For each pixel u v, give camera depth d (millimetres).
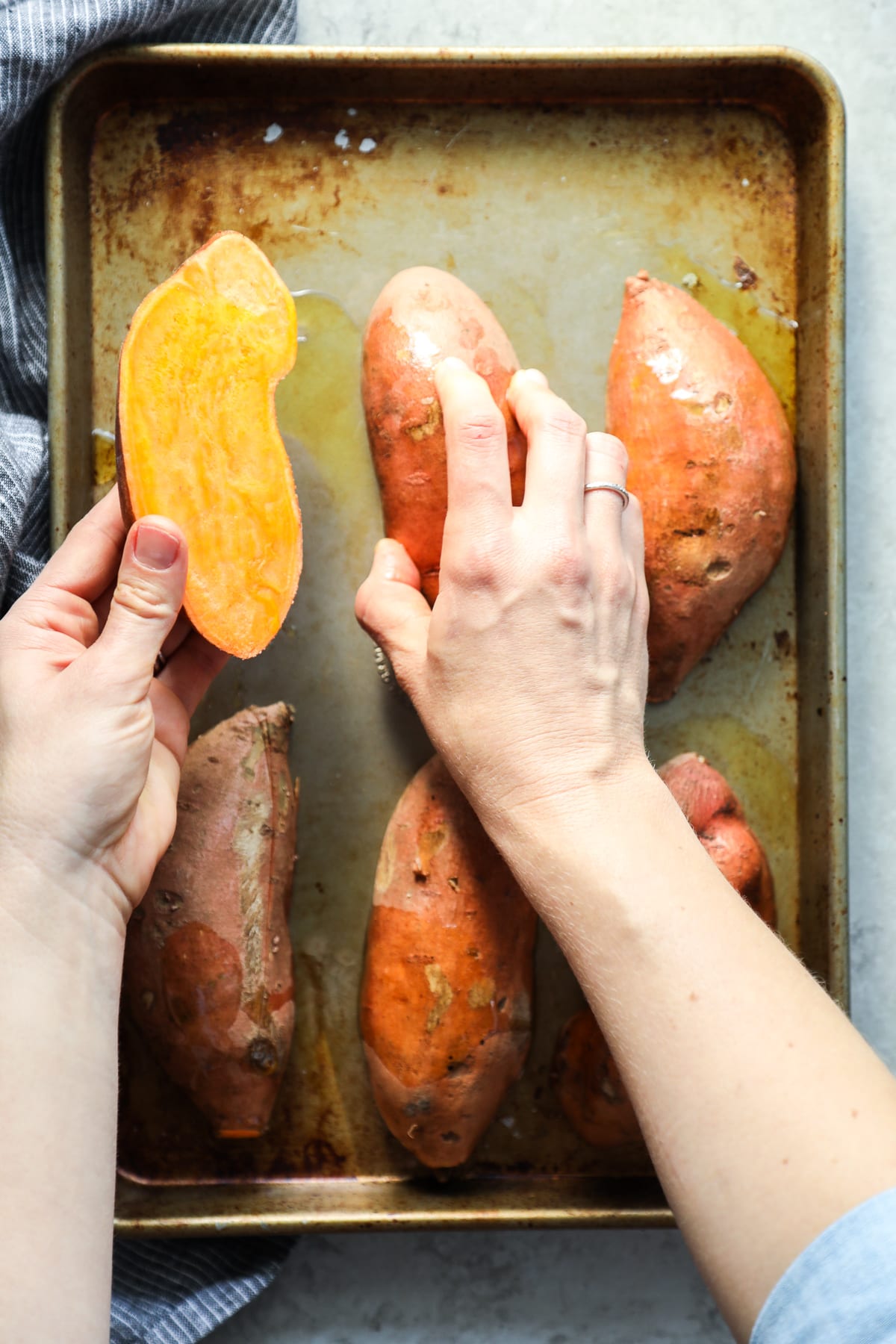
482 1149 689
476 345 667
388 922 668
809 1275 495
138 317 606
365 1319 702
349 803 697
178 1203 672
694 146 705
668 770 684
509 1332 702
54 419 674
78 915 558
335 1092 690
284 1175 687
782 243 705
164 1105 688
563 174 704
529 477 605
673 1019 531
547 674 586
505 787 584
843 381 684
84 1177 530
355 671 699
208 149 698
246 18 700
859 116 728
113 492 689
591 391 703
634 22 722
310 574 700
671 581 677
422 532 668
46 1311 512
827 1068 517
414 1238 707
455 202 703
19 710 572
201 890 664
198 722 696
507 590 589
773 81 691
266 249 700
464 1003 657
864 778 728
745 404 678
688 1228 517
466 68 683
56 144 673
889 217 729
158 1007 666
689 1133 518
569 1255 708
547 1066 692
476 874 658
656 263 705
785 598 705
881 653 729
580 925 557
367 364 682
